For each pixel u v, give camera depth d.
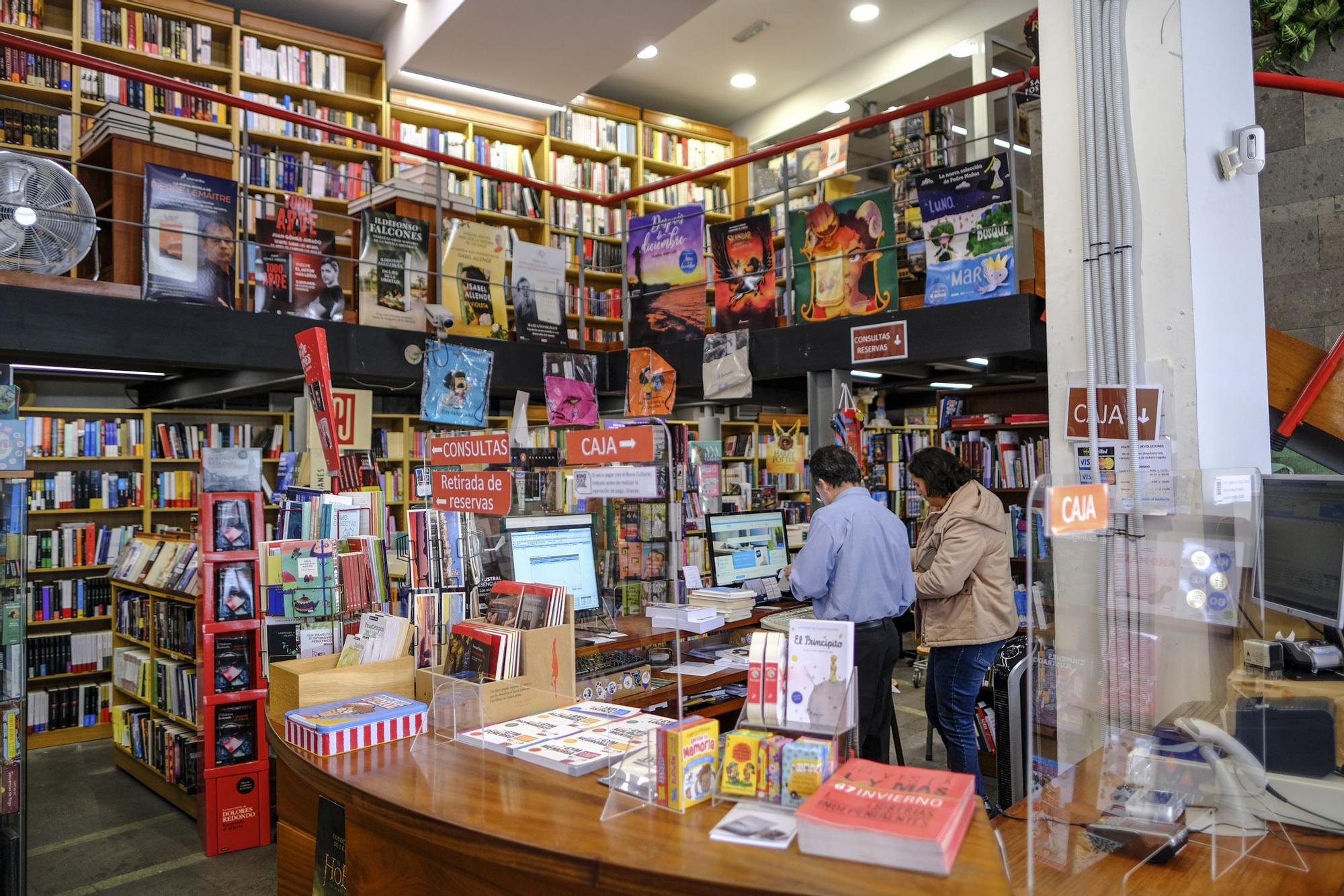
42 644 5.59
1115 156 2.39
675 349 5.68
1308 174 4.32
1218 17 2.54
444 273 5.44
